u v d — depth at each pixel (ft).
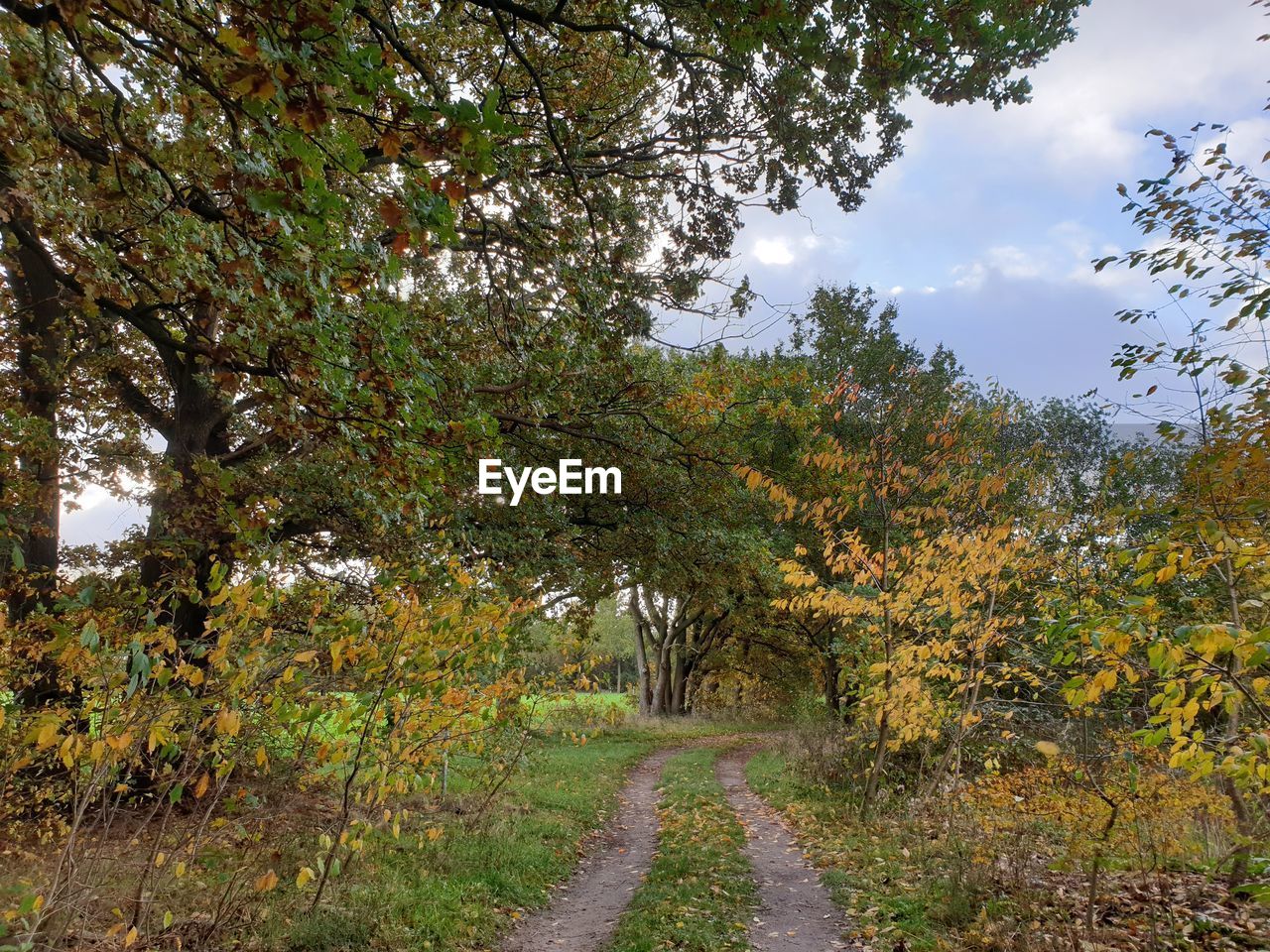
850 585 37.96
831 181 30.42
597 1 24.67
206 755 16.44
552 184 30.55
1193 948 15.11
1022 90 23.76
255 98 10.19
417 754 20.56
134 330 34.71
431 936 19.26
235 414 37.42
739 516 48.01
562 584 43.04
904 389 38.01
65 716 12.96
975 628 32.12
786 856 29.71
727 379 41.06
